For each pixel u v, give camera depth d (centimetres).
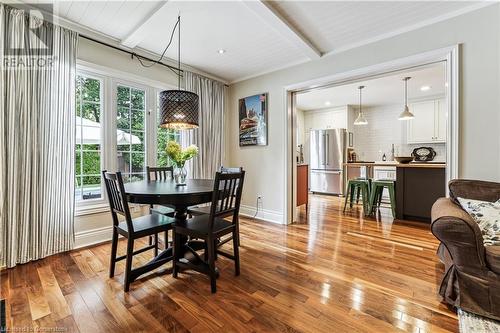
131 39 274
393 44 268
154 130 344
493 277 146
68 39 249
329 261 236
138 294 179
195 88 378
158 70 338
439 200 212
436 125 546
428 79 441
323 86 344
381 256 247
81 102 276
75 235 265
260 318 153
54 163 241
